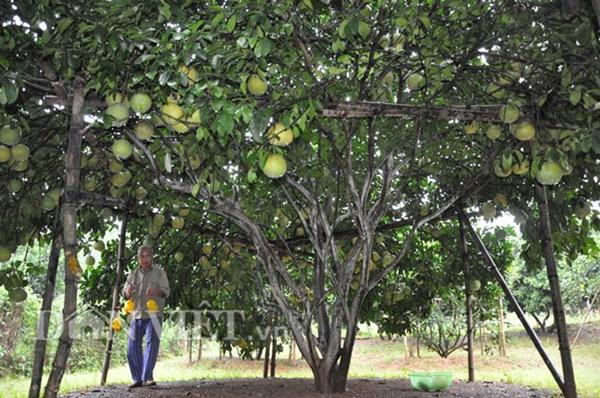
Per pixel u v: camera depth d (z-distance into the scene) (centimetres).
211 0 395
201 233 775
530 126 449
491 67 469
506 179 672
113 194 662
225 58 340
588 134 380
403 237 940
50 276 456
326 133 551
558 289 550
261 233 610
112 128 550
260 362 1528
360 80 493
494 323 1822
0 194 619
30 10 342
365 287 592
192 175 508
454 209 795
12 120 470
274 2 360
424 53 444
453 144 658
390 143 616
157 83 390
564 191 665
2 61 355
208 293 873
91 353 1298
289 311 619
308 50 446
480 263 927
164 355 1648
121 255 741
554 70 429
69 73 370
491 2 434
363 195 573
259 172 565
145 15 364
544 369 1279
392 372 1306
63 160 593
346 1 424
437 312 1614
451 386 718
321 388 605
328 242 602
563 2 406
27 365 1238
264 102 391
